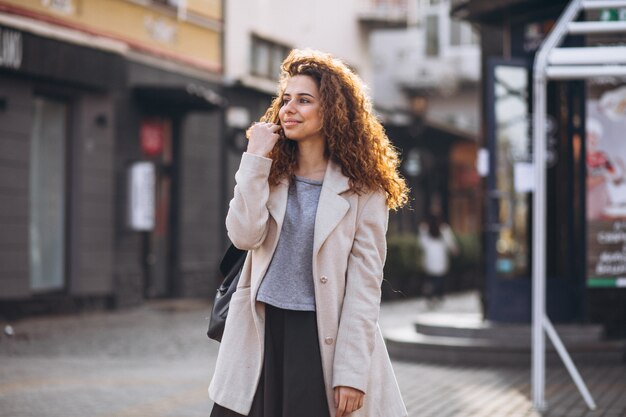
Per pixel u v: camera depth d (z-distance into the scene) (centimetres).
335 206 418
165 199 2348
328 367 411
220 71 2544
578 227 1363
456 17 1497
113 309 2073
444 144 3866
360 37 3484
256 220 412
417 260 2730
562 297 1372
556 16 1389
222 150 2538
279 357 418
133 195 2122
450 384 1104
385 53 4919
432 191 3906
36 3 1842
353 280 417
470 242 3212
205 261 2469
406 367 1252
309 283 416
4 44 1750
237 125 2564
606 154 1341
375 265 421
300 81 428
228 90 2573
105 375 1143
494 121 1369
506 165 1386
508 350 1270
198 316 1975
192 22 2419
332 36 3291
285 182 427
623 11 1057
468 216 4362
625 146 1337
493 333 1326
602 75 916
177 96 2167
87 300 2003
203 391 1034
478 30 1482
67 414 887
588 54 923
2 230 1766
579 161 1354
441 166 3969
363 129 430
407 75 4862
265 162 415
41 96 1911
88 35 1997
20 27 1788
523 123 1394
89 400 963
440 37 4872
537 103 934
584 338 1302
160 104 2233
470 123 4919
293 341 413
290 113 424
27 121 1833
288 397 409
